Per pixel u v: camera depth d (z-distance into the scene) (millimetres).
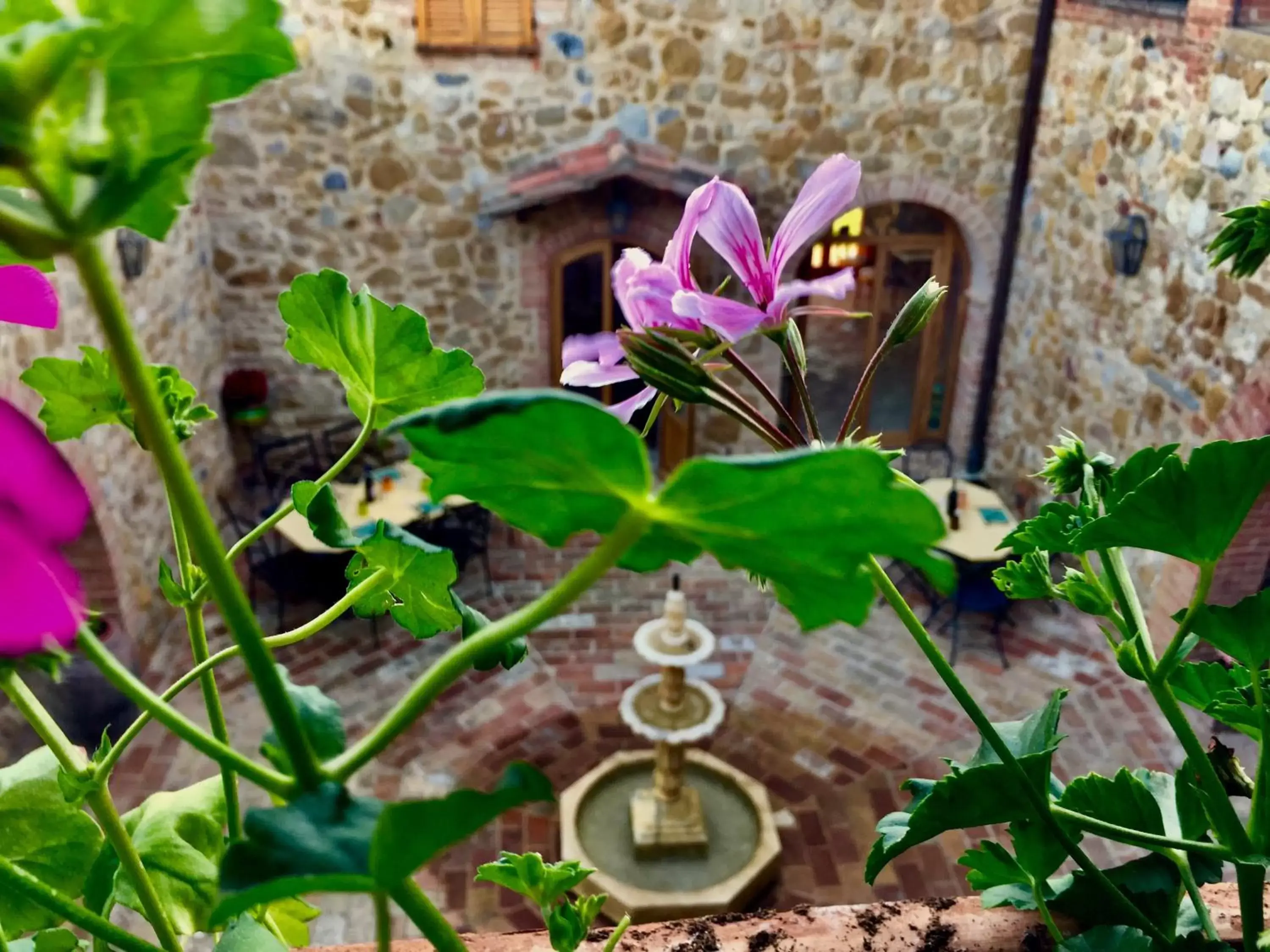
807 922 808
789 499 294
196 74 279
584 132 6352
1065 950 719
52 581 323
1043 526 683
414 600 582
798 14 6129
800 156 6488
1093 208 5832
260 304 6656
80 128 271
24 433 317
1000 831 4418
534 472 333
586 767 4828
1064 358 6242
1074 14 5906
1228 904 814
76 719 2502
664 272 618
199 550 320
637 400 609
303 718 398
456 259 6582
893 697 5340
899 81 6328
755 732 5121
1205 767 633
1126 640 661
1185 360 5047
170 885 630
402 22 6012
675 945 791
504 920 4051
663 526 331
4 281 391
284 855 317
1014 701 5320
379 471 6215
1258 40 4383
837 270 7230
